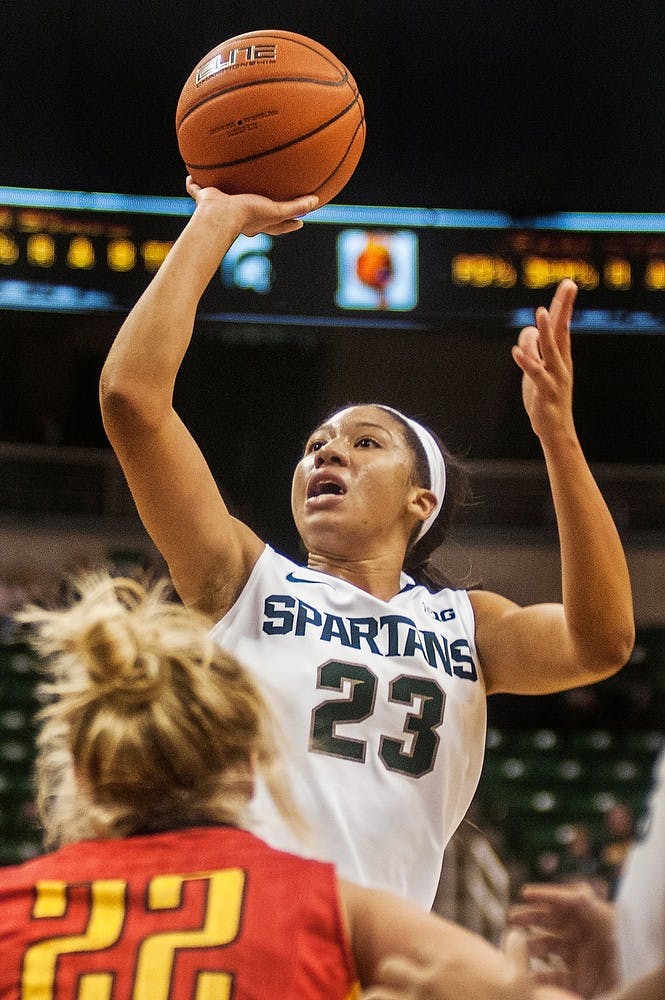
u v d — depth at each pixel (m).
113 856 1.70
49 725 1.79
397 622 2.80
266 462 14.49
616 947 1.66
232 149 2.94
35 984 1.58
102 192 12.12
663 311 12.12
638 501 14.77
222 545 2.76
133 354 2.54
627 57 12.84
